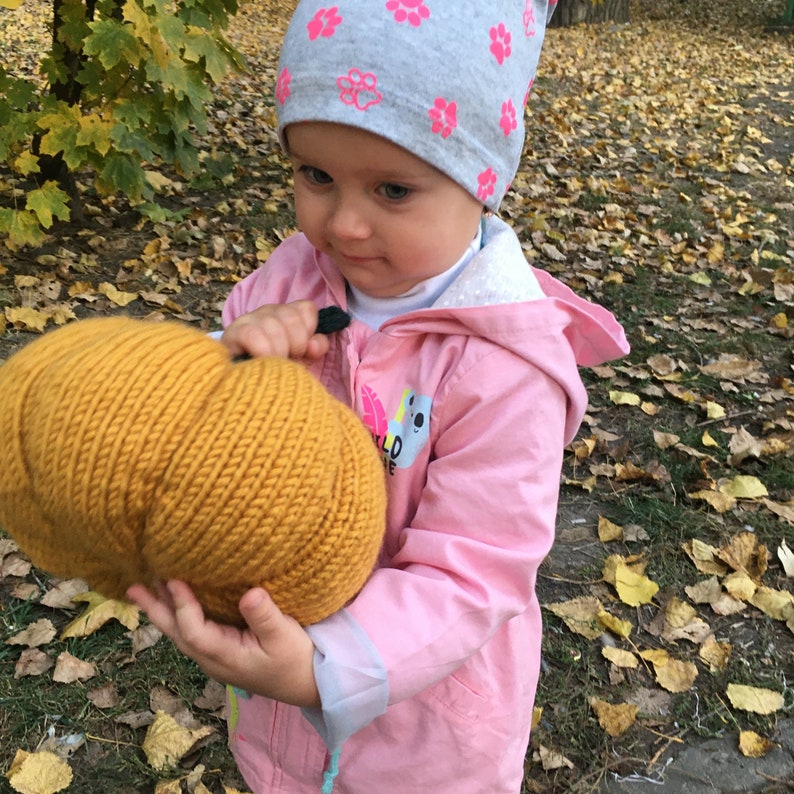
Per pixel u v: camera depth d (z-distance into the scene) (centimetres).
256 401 72
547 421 101
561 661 225
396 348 109
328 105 91
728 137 735
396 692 90
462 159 97
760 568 254
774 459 306
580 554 263
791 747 204
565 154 668
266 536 71
